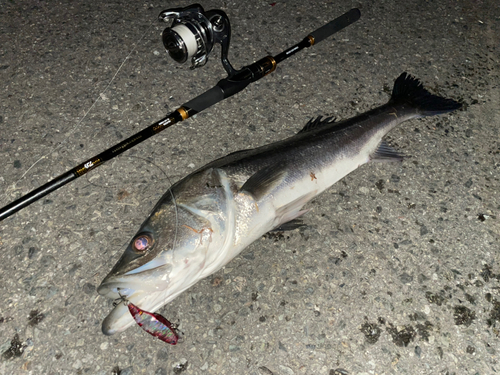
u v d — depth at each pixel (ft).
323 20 2.85
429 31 2.90
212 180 1.73
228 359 1.62
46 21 2.64
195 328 1.67
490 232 2.03
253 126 2.28
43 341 1.61
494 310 1.81
